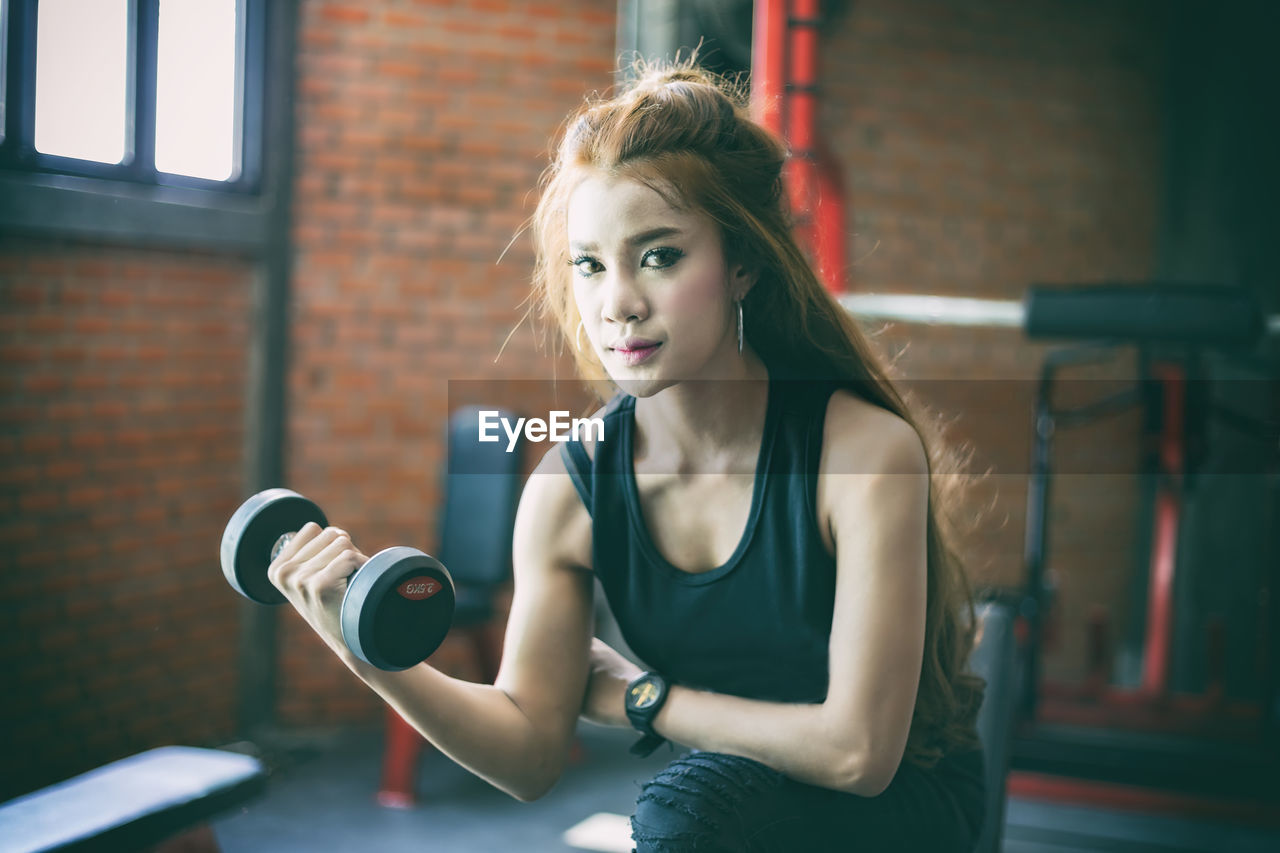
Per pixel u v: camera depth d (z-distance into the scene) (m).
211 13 3.59
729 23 2.84
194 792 1.46
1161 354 3.61
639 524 1.18
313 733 3.89
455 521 3.45
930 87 4.78
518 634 1.24
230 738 3.76
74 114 3.13
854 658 1.07
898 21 4.71
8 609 3.04
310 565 1.04
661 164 1.03
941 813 1.20
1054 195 4.97
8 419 3.03
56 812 1.37
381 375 4.01
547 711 1.22
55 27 3.05
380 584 0.97
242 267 3.79
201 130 3.59
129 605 3.42
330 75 3.90
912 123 4.77
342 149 3.93
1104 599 5.05
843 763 1.07
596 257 1.06
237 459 3.83
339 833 3.01
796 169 2.30
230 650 3.83
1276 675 3.37
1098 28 4.96
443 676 1.17
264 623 3.87
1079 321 3.31
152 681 3.52
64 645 3.21
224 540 1.13
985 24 4.83
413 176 4.00
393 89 3.96
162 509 3.54
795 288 1.15
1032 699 3.42
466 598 3.32
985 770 1.41
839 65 4.65
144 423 3.46
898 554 1.09
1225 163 4.74
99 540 3.32
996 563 4.91
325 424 3.96
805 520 1.12
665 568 1.17
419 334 4.03
